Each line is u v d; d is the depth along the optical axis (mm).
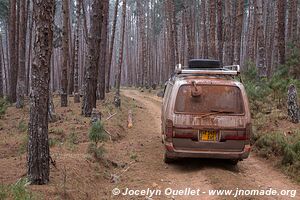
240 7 22625
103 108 18594
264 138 10352
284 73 17141
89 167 7672
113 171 8258
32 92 6066
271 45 35531
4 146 10562
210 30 20672
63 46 20031
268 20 38219
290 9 26125
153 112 21109
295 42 18938
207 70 8984
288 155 8781
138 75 66250
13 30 23266
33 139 6133
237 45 22969
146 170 8391
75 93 22281
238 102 8156
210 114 8094
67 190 6117
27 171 6383
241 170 8703
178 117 8125
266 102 14289
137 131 14086
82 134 11344
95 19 14445
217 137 8078
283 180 7961
